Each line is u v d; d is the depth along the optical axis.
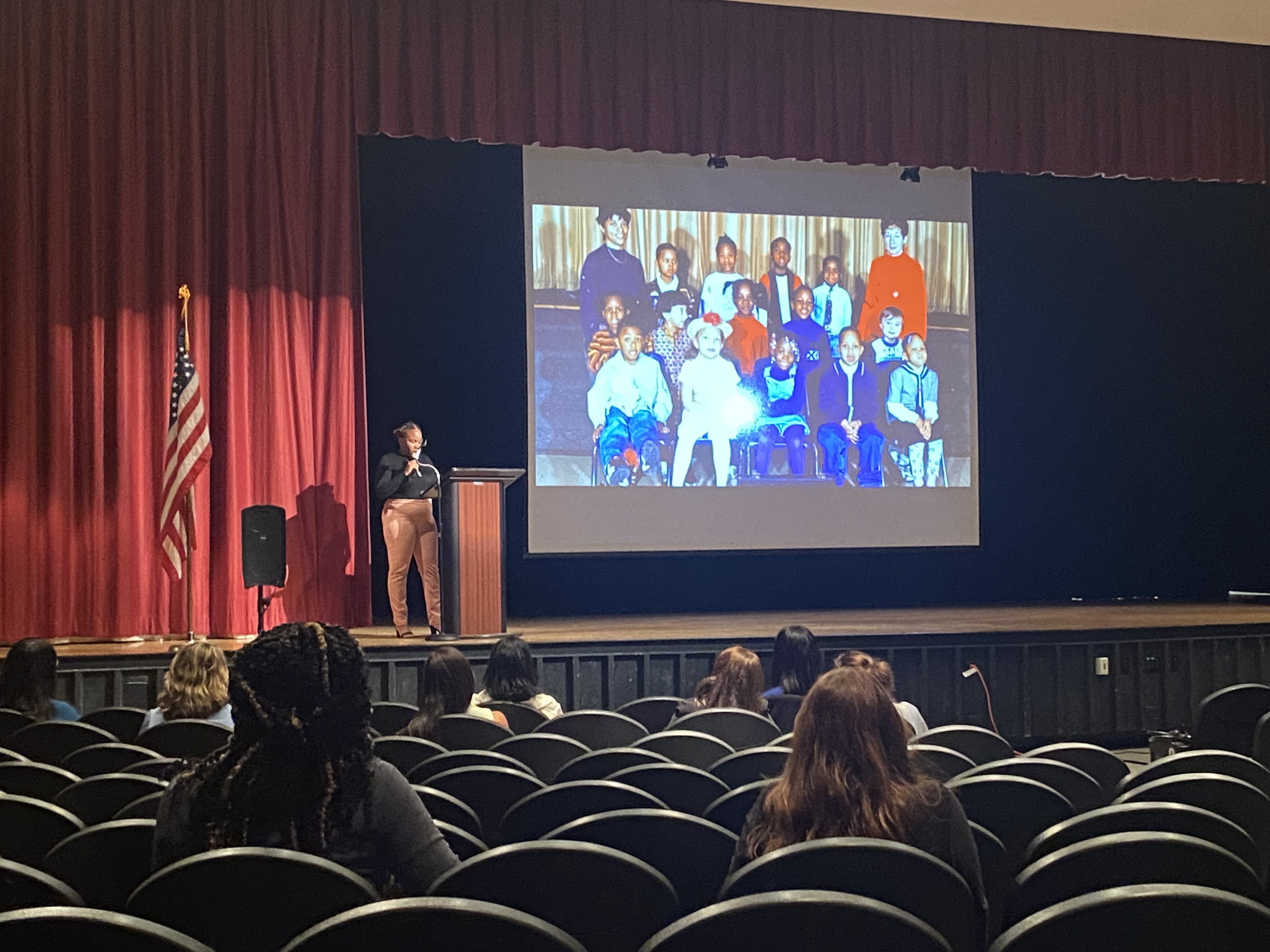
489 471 7.81
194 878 1.89
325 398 8.91
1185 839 2.01
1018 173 10.22
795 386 10.52
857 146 9.94
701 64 9.62
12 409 8.25
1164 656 8.50
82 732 4.10
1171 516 11.98
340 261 8.95
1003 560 11.71
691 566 10.95
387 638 8.03
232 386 8.63
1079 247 11.83
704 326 10.38
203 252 8.66
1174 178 10.51
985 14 9.94
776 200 10.58
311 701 2.20
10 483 8.21
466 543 7.82
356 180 9.04
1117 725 8.40
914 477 10.77
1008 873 2.65
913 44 10.04
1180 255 11.88
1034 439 11.75
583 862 1.98
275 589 8.66
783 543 10.45
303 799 2.19
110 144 8.57
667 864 2.41
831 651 8.05
